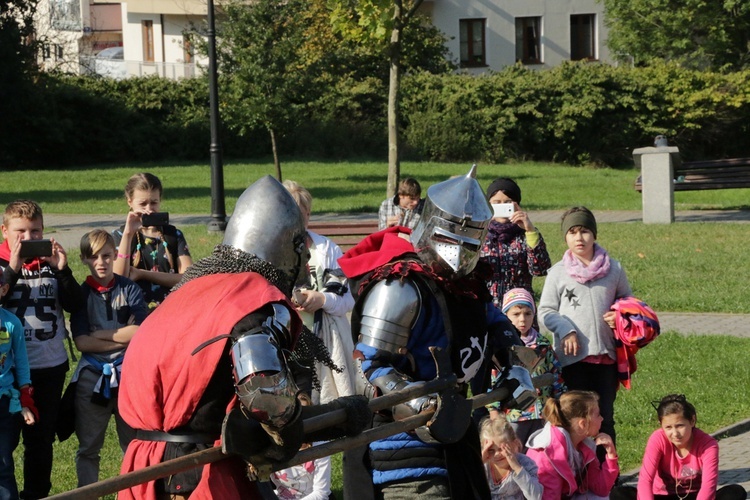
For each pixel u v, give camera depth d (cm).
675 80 5516
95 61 6159
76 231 2456
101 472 870
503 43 6366
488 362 537
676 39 5966
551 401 756
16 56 5084
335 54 5266
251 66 3747
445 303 500
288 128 3825
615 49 6231
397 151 2584
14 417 744
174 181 4041
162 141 5478
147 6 6281
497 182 905
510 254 895
